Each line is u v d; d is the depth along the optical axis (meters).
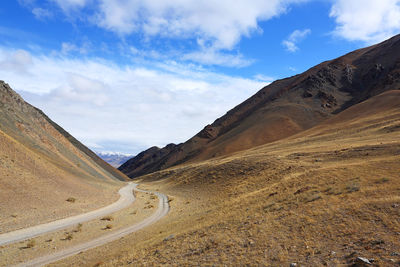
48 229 30.39
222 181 57.09
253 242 13.79
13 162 42.69
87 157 122.06
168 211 43.91
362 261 9.08
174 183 84.56
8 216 30.66
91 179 75.25
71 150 101.50
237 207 26.17
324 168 31.20
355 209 14.75
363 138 57.84
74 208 41.75
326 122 121.62
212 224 20.92
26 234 27.75
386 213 13.17
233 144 169.62
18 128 66.25
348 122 98.62
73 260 20.78
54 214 36.41
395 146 34.59
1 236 26.14
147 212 43.56
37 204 37.16
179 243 17.20
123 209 46.47
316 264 9.94
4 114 65.56
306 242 12.26
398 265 8.50
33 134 72.50
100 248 23.98
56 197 43.09
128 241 25.06
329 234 12.62
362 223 12.84
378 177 20.83
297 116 186.75
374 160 29.28
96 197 54.34
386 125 65.44
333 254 10.45
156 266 13.48
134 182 145.50
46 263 21.00
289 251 11.77
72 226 32.59
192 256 13.87
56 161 66.19
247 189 40.03
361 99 180.62
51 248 24.47
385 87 163.88
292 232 14.06
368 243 10.72
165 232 24.64
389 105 99.25
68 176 58.94
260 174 47.44
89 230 31.33
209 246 14.86
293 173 37.78
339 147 49.25
